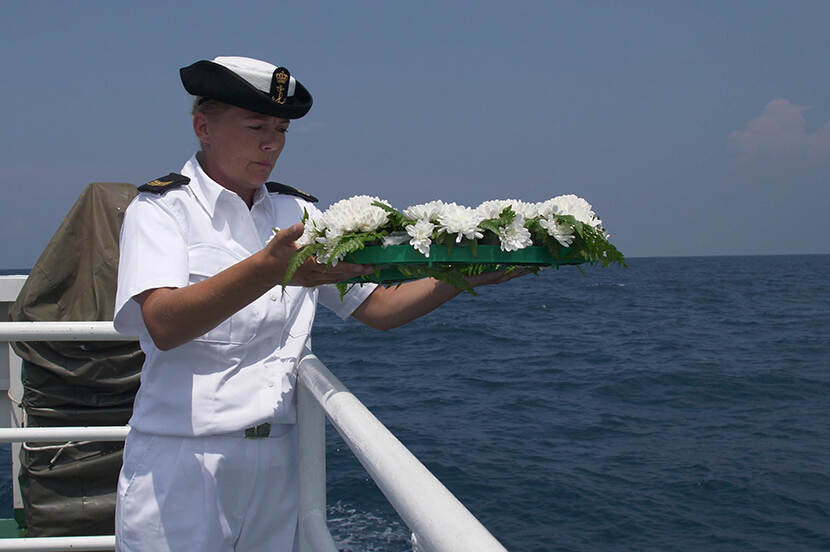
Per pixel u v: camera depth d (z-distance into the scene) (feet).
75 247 7.99
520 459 29.35
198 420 4.78
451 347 66.03
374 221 3.88
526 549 20.94
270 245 3.77
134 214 4.67
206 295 3.92
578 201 4.18
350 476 24.76
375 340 70.90
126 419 7.56
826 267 370.53
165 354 4.85
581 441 32.83
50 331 6.10
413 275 4.22
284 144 4.97
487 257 4.03
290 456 5.22
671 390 46.34
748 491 26.08
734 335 79.00
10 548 6.51
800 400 43.65
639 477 27.45
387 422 35.88
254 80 4.64
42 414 7.43
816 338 75.66
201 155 5.17
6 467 24.45
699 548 21.22
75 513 7.58
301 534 5.00
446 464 28.55
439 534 1.95
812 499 25.30
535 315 102.83
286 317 5.11
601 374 51.34
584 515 23.52
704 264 469.57
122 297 4.42
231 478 4.88
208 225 4.86
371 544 19.34
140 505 4.85
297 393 5.17
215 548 4.85
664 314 106.22
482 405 40.29
